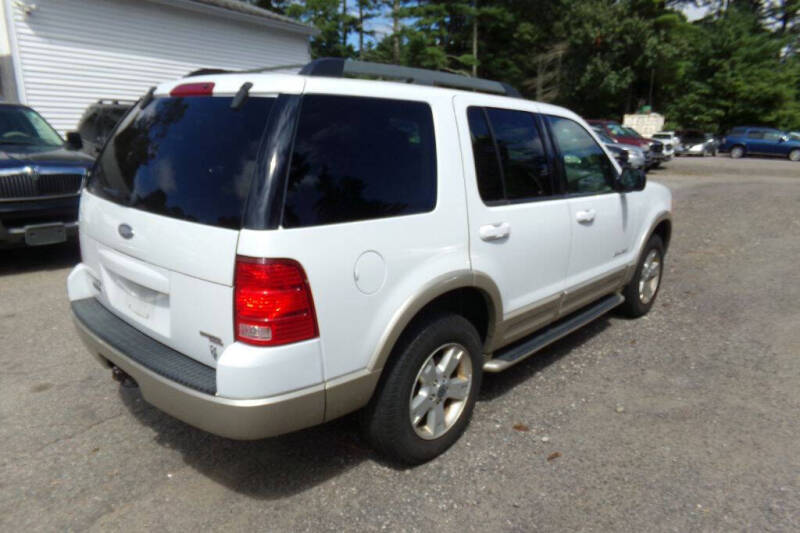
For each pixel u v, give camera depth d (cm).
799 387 377
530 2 3416
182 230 241
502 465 295
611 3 3394
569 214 377
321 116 243
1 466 290
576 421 338
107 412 344
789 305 541
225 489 275
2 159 614
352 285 244
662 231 534
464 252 295
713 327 490
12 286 588
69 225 641
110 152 309
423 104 287
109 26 1257
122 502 265
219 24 1496
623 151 1628
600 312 435
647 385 385
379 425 276
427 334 280
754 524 250
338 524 251
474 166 306
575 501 267
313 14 3300
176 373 242
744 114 3366
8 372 394
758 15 3981
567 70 3394
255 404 222
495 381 393
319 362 237
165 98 289
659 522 252
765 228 902
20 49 1123
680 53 3291
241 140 238
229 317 228
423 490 275
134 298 283
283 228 223
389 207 260
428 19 3159
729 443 313
